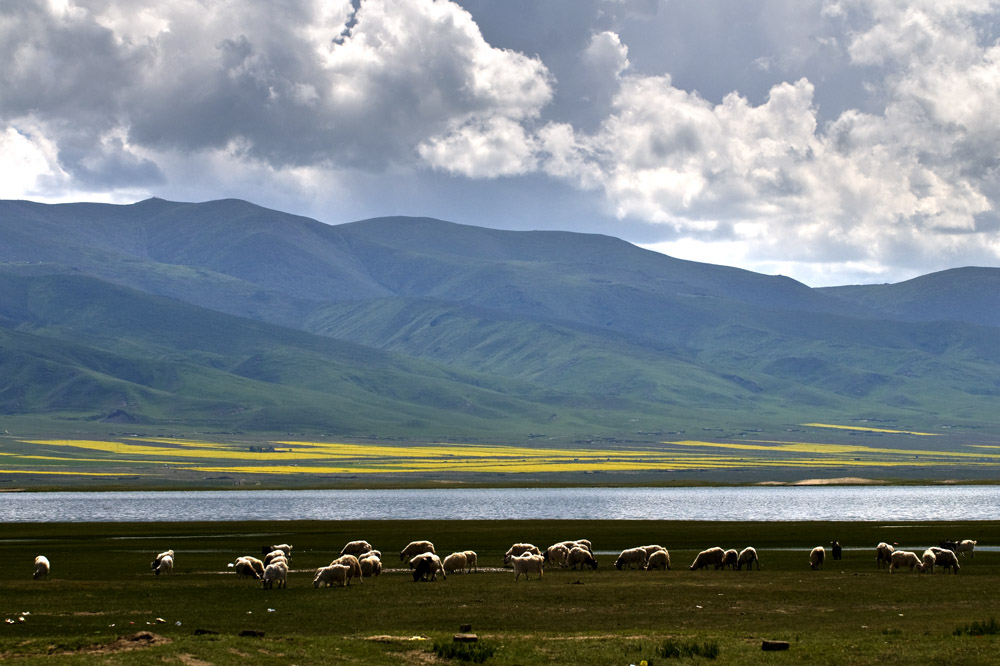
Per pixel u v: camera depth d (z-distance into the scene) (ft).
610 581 287.28
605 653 173.78
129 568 350.43
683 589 265.95
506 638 188.75
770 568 336.08
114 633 200.75
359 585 280.72
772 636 190.60
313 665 163.53
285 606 237.86
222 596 257.75
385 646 177.47
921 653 170.71
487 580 293.64
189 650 168.55
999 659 166.40
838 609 232.12
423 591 263.90
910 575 306.76
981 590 265.13
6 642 175.83
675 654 172.45
